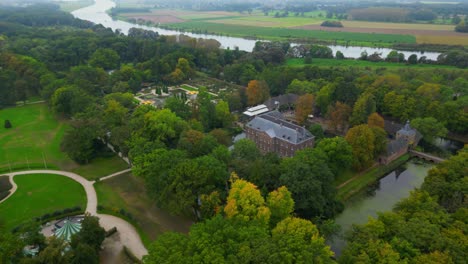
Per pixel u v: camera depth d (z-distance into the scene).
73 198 115.50
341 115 166.62
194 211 107.06
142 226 101.62
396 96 180.50
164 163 106.75
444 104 168.50
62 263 75.12
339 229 93.81
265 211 86.69
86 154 136.62
